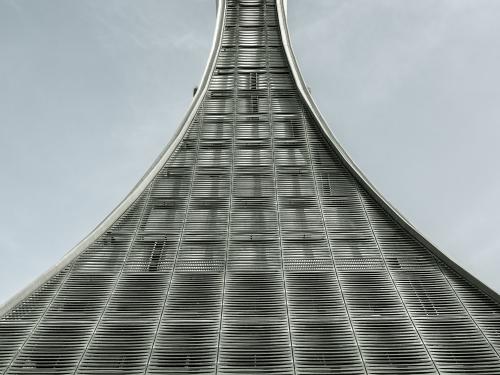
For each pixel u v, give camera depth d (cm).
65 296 1791
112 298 1775
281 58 3456
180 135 2728
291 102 3052
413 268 1952
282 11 3850
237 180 2458
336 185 2431
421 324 1661
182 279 1869
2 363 1488
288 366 1461
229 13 3953
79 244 2006
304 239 2094
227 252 2019
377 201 2312
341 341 1570
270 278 1872
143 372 1439
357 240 2097
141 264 1962
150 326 1634
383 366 1469
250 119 2906
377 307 1744
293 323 1647
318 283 1848
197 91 3095
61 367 1473
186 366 1468
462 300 1794
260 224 2178
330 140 2673
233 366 1464
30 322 1667
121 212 2222
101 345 1556
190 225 2173
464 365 1484
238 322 1650
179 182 2445
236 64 3400
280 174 2502
